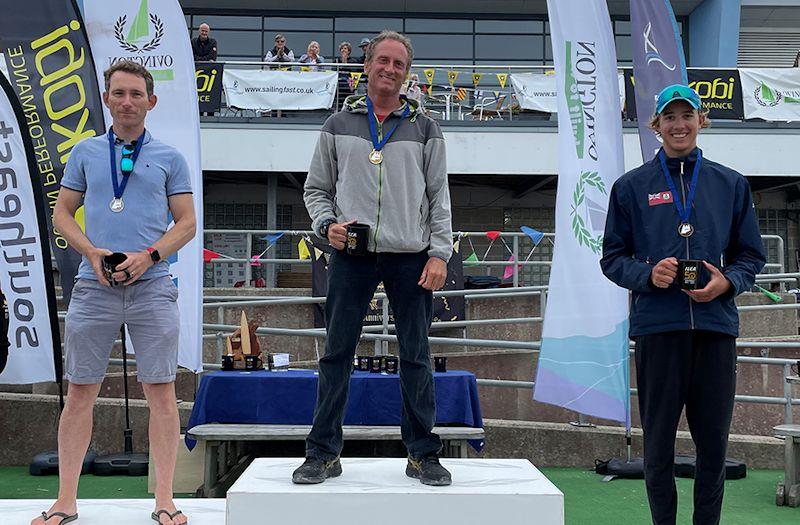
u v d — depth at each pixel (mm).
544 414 6664
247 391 4734
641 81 5301
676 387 2969
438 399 4715
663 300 2973
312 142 11070
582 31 5312
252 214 13656
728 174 3084
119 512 2992
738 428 6699
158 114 5262
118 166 2865
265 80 10586
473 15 16484
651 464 3020
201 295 5230
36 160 4992
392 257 2689
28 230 4953
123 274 2684
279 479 2676
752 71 10742
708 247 2988
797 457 4656
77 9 5152
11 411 5566
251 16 16328
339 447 2723
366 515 2473
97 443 5566
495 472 2857
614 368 5164
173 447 2914
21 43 5145
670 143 3090
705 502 3012
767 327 7996
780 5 16484
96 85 5188
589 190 5223
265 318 7559
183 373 6559
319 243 7309
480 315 7773
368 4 16203
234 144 11031
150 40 5285
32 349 4957
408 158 2719
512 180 13258
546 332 5191
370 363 5016
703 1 16531
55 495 4590
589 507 4441
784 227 14141
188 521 2898
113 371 6672
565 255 5219
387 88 2719
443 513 2480
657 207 3070
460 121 11258
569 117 5281
